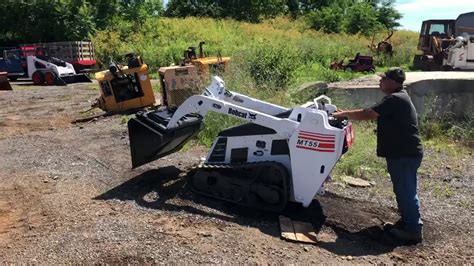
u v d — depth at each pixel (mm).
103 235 4492
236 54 13094
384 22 50906
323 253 4402
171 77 10789
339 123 5129
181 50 26578
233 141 5492
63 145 8305
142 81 11648
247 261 4121
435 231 4996
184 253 4195
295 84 10891
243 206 5363
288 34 36969
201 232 4633
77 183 6066
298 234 4688
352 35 41438
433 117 9836
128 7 34469
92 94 16266
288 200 5195
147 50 26781
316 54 23219
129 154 7500
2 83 17812
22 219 4988
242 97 5969
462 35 19953
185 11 48688
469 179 6809
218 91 5906
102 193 5688
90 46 25141
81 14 29609
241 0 49344
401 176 4715
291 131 5066
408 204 4695
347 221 5094
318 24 44000
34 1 29281
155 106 11828
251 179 5305
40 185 6016
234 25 39438
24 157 7500
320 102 5562
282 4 55094
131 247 4262
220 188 5480
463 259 4379
